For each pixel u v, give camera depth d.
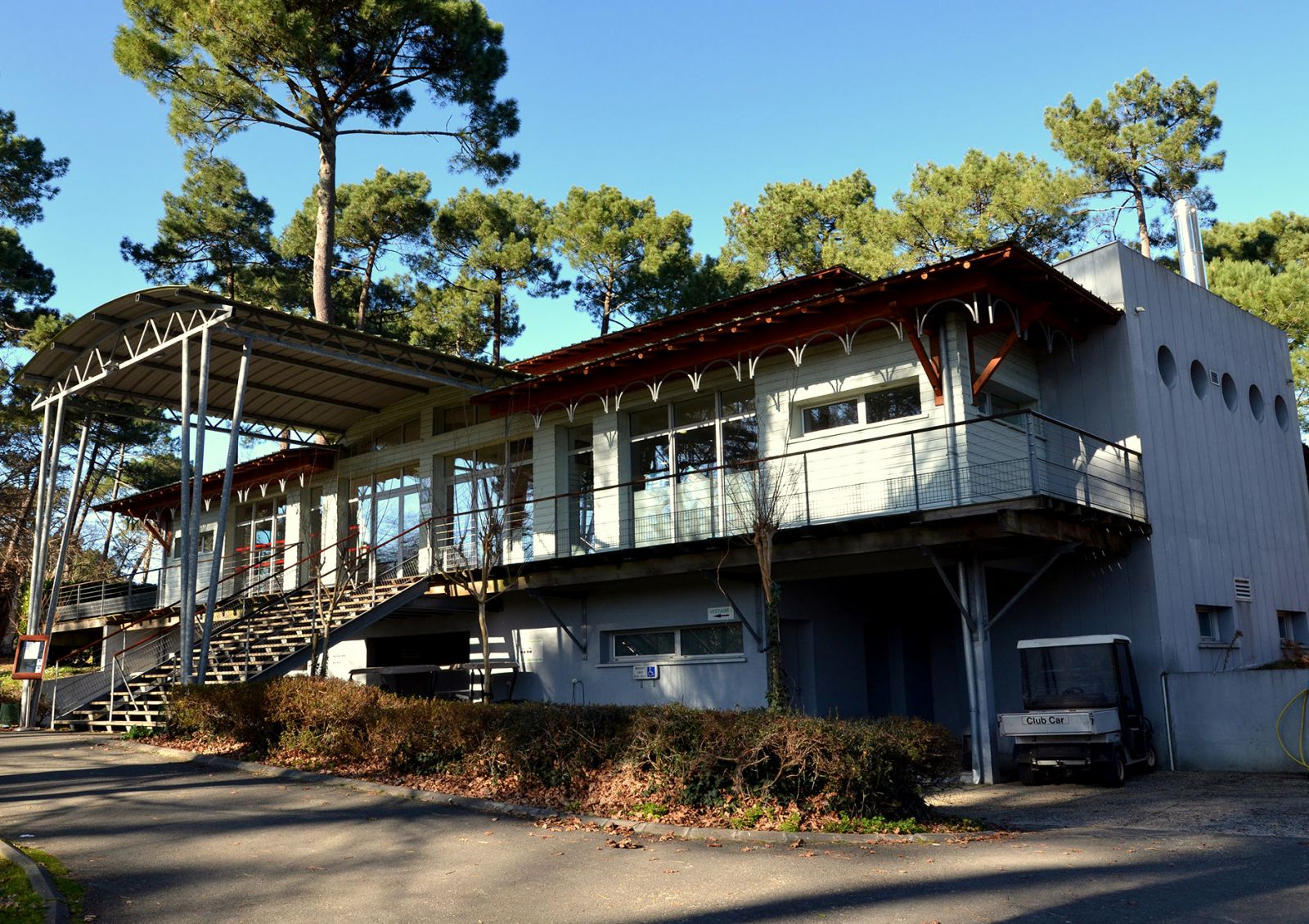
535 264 35.25
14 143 32.91
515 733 11.55
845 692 17.06
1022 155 32.44
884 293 14.41
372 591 18.45
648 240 35.59
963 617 13.87
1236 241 34.31
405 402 22.17
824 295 14.57
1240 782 12.98
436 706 12.45
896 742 9.90
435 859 8.46
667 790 10.23
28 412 33.94
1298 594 19.75
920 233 32.25
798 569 15.45
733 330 15.59
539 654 18.48
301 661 16.92
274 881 7.71
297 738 13.58
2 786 12.05
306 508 24.41
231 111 25.06
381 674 19.77
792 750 9.72
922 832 9.38
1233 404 19.06
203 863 8.25
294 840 9.19
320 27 23.45
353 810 10.63
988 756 13.48
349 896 7.25
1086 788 12.83
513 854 8.60
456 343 36.72
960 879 7.44
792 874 7.74
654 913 6.74
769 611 12.36
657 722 10.55
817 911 6.66
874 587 18.09
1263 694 14.08
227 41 23.27
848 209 35.41
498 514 19.84
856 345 15.61
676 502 17.41
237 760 13.59
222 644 18.17
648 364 16.86
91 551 41.34
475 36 24.89
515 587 17.47
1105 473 15.73
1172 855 8.23
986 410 15.30
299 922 6.62
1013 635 16.45
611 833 9.54
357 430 23.19
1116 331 16.00
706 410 17.47
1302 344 31.12
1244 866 7.78
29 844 8.88
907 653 18.33
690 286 33.59
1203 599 16.38
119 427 37.59
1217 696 14.42
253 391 20.42
